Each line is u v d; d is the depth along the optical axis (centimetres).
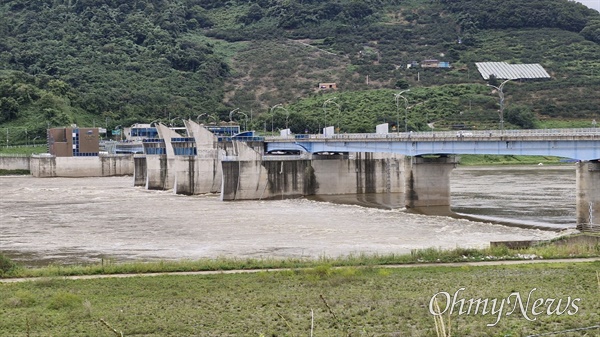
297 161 19950
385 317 6831
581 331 6212
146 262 9988
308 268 9006
